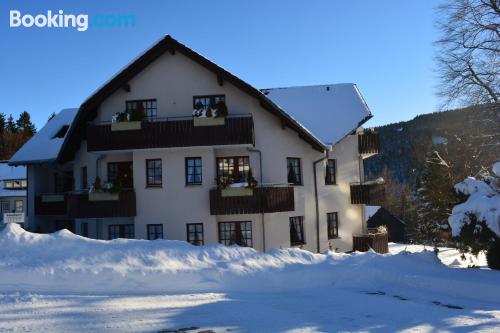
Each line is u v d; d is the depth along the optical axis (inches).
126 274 460.8
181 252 524.7
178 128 829.2
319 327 333.7
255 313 372.2
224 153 877.8
